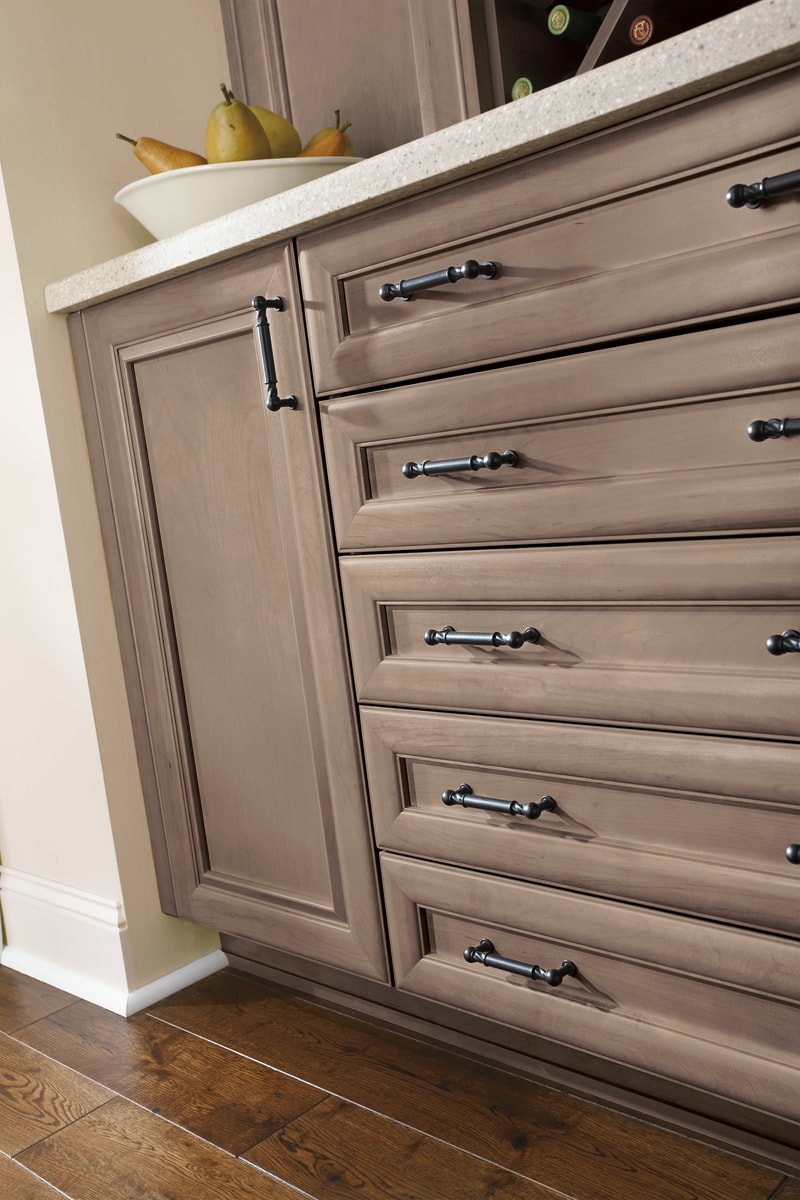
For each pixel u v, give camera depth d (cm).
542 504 105
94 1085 138
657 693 100
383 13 154
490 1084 128
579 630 106
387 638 123
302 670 132
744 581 93
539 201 99
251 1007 155
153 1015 155
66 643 155
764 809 95
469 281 107
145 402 145
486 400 107
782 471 89
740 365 90
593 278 97
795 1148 107
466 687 115
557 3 145
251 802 145
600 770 105
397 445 117
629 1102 120
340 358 119
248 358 130
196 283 133
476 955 119
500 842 115
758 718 94
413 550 118
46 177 150
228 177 137
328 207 114
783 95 83
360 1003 149
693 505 94
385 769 125
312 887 139
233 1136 124
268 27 167
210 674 146
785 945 95
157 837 159
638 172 93
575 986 113
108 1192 117
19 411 153
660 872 103
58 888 168
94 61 156
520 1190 109
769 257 86
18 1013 161
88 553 154
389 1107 125
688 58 86
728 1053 101
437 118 149
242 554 137
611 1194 106
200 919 155
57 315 150
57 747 162
